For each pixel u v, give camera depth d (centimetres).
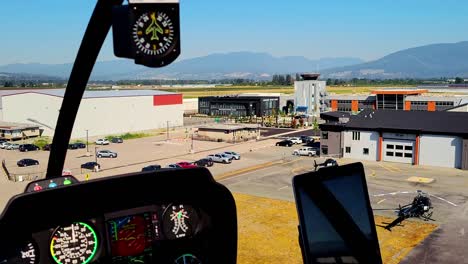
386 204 2811
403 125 4312
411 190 3177
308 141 5912
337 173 409
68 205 353
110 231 379
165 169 396
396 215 2575
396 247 2064
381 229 2327
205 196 422
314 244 371
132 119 7662
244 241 2130
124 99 7500
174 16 360
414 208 2559
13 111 7444
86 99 6931
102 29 448
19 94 7344
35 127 6975
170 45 362
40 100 7106
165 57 362
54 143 558
